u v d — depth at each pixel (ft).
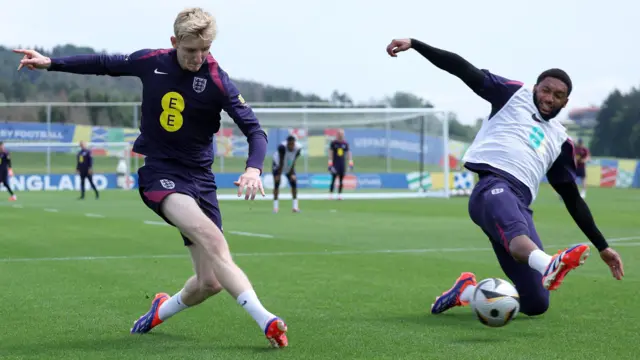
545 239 45.14
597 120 166.71
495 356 16.87
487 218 19.69
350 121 114.83
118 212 67.31
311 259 35.17
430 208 74.08
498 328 20.02
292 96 191.11
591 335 19.12
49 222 55.72
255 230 50.14
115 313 22.15
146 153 17.66
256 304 17.01
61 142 139.23
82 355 16.92
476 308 18.63
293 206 69.10
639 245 41.81
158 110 17.28
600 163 146.41
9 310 22.56
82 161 92.07
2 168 88.53
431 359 16.60
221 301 23.63
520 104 20.52
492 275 30.27
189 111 17.24
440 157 127.34
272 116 112.06
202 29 16.35
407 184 128.77
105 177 129.90
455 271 31.35
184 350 17.39
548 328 19.98
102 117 165.17
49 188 126.41
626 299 24.52
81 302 23.97
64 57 17.30
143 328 19.22
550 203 84.94
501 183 20.03
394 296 25.32
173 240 43.16
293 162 68.80
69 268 31.94
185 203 17.07
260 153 16.83
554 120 20.65
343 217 61.98
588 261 34.55
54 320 21.08
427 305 23.66
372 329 19.92
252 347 17.69
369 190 122.52
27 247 39.60
